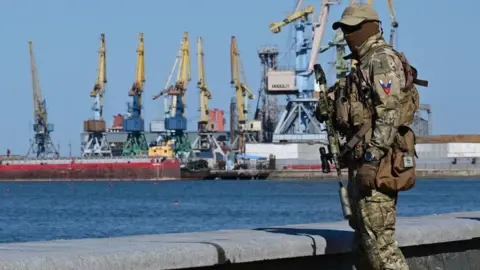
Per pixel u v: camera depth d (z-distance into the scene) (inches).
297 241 442.3
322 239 454.0
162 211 4731.8
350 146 416.5
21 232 3289.9
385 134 405.1
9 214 4532.5
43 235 3142.2
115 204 5605.3
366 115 414.0
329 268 478.0
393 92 406.6
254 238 437.4
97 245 398.0
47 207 5285.4
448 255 549.3
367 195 415.2
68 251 368.5
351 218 428.5
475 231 548.1
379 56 412.8
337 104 421.4
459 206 5017.2
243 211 4660.4
